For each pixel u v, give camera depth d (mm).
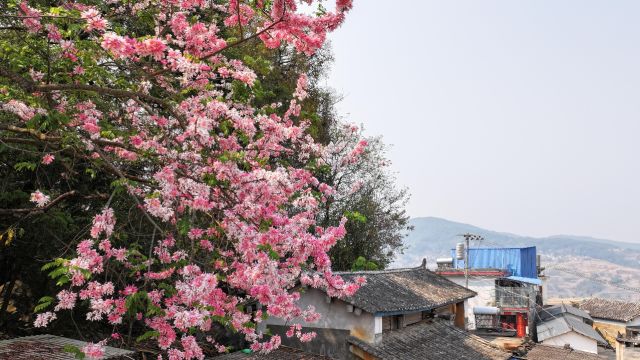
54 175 11086
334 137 23859
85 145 7004
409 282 20297
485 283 34812
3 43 7902
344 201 25609
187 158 6676
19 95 7461
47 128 7133
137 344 13594
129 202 8500
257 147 7297
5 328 13414
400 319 17766
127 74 9266
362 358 14031
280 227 6664
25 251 11805
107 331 14820
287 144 9172
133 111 8219
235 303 6730
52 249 11430
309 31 6867
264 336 14930
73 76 7656
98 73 8109
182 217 6793
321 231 7379
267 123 7270
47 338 10477
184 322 5336
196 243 7125
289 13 6527
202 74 7207
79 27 6496
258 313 7758
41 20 7152
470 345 18781
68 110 7551
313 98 23531
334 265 26531
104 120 8148
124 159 7641
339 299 14195
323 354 14414
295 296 7641
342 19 6703
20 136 8266
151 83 7609
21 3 7027
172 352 6402
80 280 5367
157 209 6043
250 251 6234
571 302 56125
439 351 16812
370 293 16031
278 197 6773
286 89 19625
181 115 6836
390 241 29734
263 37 7102
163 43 5703
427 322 20000
